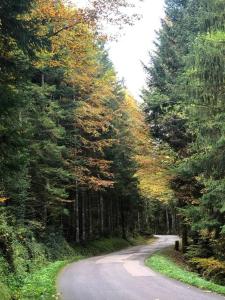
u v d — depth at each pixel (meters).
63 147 27.55
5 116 10.64
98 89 33.47
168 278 18.27
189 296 13.66
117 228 57.34
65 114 32.56
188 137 30.14
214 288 14.95
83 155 37.69
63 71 29.27
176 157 31.28
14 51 13.28
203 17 17.95
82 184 37.44
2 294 12.66
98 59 39.78
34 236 28.08
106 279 18.02
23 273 19.11
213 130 17.81
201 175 22.41
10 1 10.12
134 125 35.19
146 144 33.38
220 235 24.08
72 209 41.47
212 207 22.80
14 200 24.17
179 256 32.69
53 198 28.97
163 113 32.19
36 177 27.94
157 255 30.84
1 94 9.97
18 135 10.48
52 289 14.42
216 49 16.11
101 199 48.12
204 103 17.66
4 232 18.48
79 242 38.25
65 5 16.44
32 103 23.75
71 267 23.48
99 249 40.56
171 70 31.59
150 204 78.81
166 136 32.44
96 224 50.12
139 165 36.25
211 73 16.61
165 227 102.81
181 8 33.00
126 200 56.03
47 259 27.50
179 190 31.44
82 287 15.66
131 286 15.88
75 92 33.28
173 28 32.19
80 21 16.22
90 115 33.16
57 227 35.19
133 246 52.41
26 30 10.77
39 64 16.52
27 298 12.75
